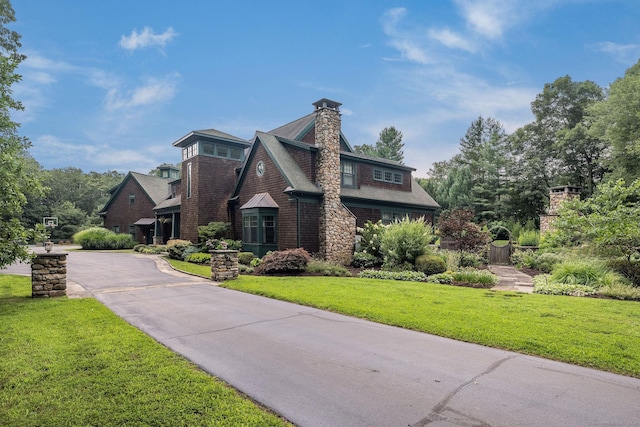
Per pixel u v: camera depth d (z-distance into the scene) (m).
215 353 4.84
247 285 10.46
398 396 3.59
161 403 3.37
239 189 21.39
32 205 40.53
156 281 11.66
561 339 5.21
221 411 3.24
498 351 4.91
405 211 22.61
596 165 31.94
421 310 7.10
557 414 3.23
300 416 3.21
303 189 16.61
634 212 10.06
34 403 3.36
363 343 5.28
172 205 25.50
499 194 36.53
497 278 11.69
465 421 3.11
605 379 3.98
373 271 13.03
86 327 5.95
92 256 20.69
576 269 10.28
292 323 6.43
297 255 13.55
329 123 17.78
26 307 7.50
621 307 7.31
